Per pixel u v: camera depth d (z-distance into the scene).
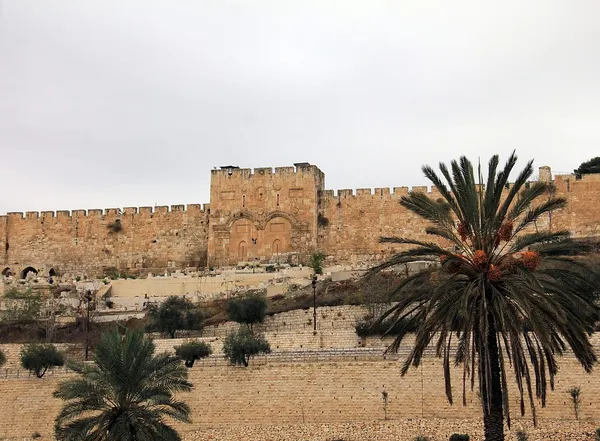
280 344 73.69
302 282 99.50
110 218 123.50
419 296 45.00
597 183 105.19
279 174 115.44
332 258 113.06
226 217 116.06
